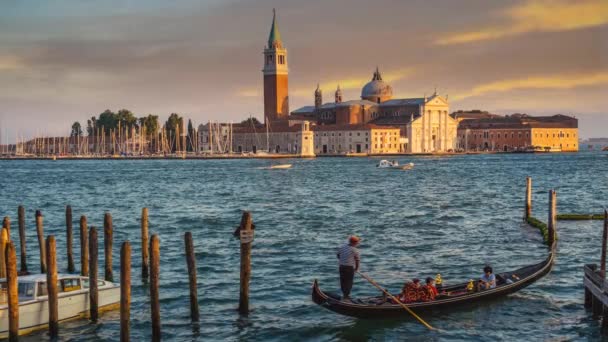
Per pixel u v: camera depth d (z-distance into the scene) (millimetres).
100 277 44844
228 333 34469
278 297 40344
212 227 70125
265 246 57000
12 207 95375
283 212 84125
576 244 55969
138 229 68812
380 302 35531
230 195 113062
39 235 45875
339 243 58375
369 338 33656
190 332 34594
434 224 69938
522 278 39750
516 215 77375
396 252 53688
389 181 147000
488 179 149375
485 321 35281
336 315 36812
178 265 49250
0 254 37938
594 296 35469
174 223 73812
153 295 32469
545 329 34125
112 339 33344
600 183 132625
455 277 45156
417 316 34906
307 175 176250
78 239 62281
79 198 109812
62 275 35906
